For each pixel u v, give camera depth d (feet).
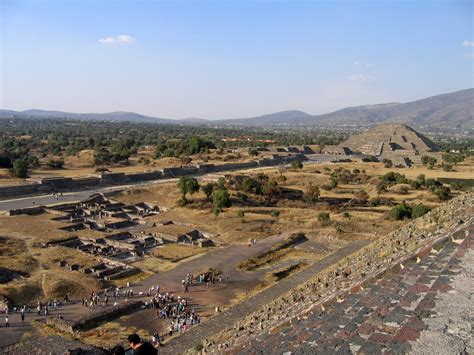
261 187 330.34
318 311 47.29
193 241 228.02
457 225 55.16
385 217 243.60
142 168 443.73
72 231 237.45
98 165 461.37
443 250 45.27
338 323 36.14
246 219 259.19
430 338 27.22
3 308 137.28
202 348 76.54
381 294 38.93
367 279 47.32
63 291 153.07
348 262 87.66
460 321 28.78
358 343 30.04
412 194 327.67
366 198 307.99
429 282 37.17
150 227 260.01
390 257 63.67
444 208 79.66
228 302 148.66
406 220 233.14
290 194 334.24
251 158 524.52
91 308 142.10
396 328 30.48
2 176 353.92
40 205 287.69
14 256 184.96
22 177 358.43
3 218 248.73
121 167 454.40
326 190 356.79
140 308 143.13
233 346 56.24
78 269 178.29
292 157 580.71
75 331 121.90
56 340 92.99
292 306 70.54
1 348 109.70
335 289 61.05
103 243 221.66
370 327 31.86
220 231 244.42
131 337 35.65
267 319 71.87
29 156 468.34
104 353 88.28
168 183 355.77
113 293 156.56
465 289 33.78
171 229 244.22
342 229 229.04
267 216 265.34
